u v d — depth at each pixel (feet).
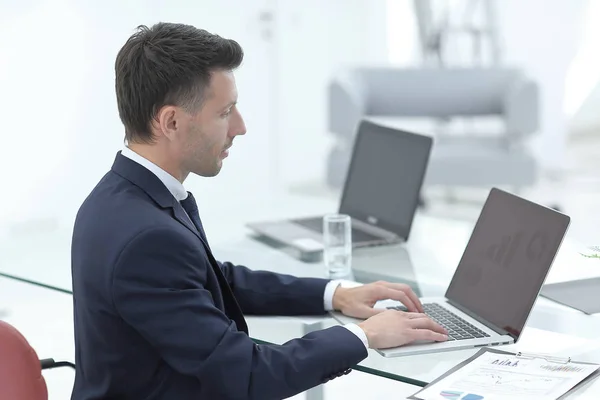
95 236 5.78
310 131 24.09
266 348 5.81
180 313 5.63
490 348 6.26
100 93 19.07
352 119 19.52
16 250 9.32
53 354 12.70
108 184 6.07
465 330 6.61
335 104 19.61
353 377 11.83
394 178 9.77
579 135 23.73
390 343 6.18
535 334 6.62
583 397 5.36
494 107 20.44
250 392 5.65
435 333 6.33
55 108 18.43
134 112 5.98
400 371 5.88
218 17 21.16
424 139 9.48
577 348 6.30
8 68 17.66
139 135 6.06
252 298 7.18
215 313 5.77
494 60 22.61
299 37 23.31
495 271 6.99
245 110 22.04
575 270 8.29
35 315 14.55
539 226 6.70
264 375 5.68
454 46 23.90
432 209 21.45
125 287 5.61
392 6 24.79
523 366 5.84
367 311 6.89
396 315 6.37
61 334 13.60
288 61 23.16
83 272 5.83
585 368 5.73
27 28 17.81
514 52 23.76
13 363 6.08
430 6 22.72
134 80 5.92
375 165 10.12
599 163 23.68
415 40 24.88
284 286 7.20
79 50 18.62
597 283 7.84
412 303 6.97
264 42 22.22
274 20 22.25
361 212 10.16
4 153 17.88
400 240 9.41
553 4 23.04
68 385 11.78
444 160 18.81
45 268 8.50
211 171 6.23
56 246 9.49
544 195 22.18
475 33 22.54
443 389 5.55
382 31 24.91
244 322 6.45
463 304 7.18
